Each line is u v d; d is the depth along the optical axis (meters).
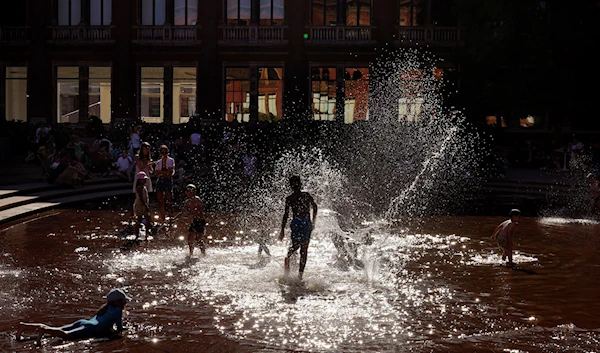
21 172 25.41
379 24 39.59
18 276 10.70
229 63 40.25
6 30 40.62
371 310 9.09
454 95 36.47
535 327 8.41
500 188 27.81
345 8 40.16
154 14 40.69
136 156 16.56
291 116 40.00
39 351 7.28
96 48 40.38
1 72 40.75
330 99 40.22
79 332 7.73
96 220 17.02
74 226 15.95
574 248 13.97
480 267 11.98
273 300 9.49
